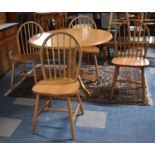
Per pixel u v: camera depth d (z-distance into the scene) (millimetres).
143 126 2367
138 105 2754
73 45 2355
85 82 3381
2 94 3148
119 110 2666
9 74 3832
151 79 3445
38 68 3971
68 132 2320
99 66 4020
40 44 2441
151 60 4188
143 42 3094
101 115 2576
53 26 4664
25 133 2326
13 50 3984
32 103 2896
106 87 3219
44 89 2143
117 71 2803
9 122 2510
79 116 2566
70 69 2393
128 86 3221
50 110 2529
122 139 2188
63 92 2068
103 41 2514
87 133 2283
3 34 3578
